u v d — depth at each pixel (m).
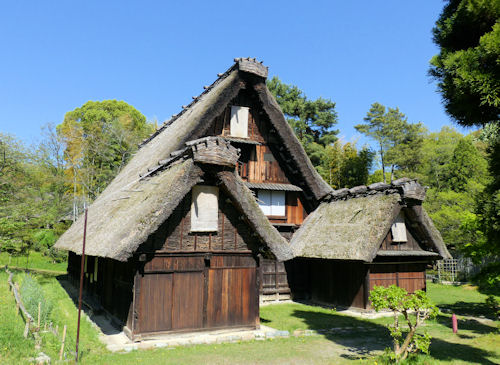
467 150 36.81
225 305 10.55
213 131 17.05
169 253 9.93
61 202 33.28
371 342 10.14
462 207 27.48
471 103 7.47
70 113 47.78
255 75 16.88
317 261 17.53
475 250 13.62
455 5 8.28
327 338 10.51
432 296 19.20
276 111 17.66
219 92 16.25
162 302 9.72
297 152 18.02
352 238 14.66
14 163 22.50
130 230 9.22
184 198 10.34
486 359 8.55
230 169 10.39
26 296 11.38
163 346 9.09
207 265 10.44
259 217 10.82
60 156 38.50
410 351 8.24
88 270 16.33
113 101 48.38
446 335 11.10
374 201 15.48
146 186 12.00
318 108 38.75
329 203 18.25
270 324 12.09
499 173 8.19
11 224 20.53
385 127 47.97
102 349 8.65
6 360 6.84
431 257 16.03
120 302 10.79
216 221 10.66
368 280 14.54
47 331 9.39
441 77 7.97
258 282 11.16
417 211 15.08
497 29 6.73
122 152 41.06
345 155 40.00
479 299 18.25
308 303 17.30
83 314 12.52
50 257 30.92
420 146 45.47
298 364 8.06
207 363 7.88
